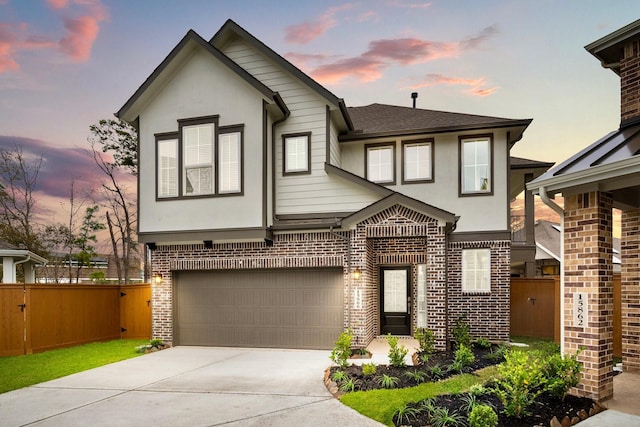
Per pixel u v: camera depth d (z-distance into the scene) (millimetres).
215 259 11000
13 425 5336
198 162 10953
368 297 10359
